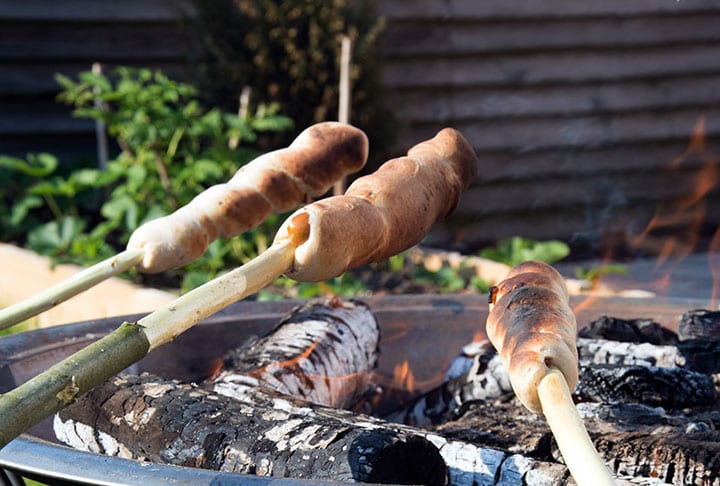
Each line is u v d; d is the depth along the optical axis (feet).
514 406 5.58
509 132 19.36
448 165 4.41
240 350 6.03
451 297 7.64
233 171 14.99
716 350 5.85
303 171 4.43
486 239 19.29
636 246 19.20
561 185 19.66
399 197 4.05
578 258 18.30
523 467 3.94
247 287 3.42
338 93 15.92
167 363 6.48
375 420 4.53
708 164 20.26
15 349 5.59
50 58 18.03
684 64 19.90
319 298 6.50
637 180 19.94
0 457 3.62
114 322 6.21
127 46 18.33
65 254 14.55
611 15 19.44
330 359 5.80
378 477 3.74
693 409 5.32
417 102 18.92
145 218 14.40
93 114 14.71
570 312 3.60
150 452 4.31
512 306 3.58
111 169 14.96
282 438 4.00
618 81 19.67
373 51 16.24
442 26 18.79
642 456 4.11
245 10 15.98
